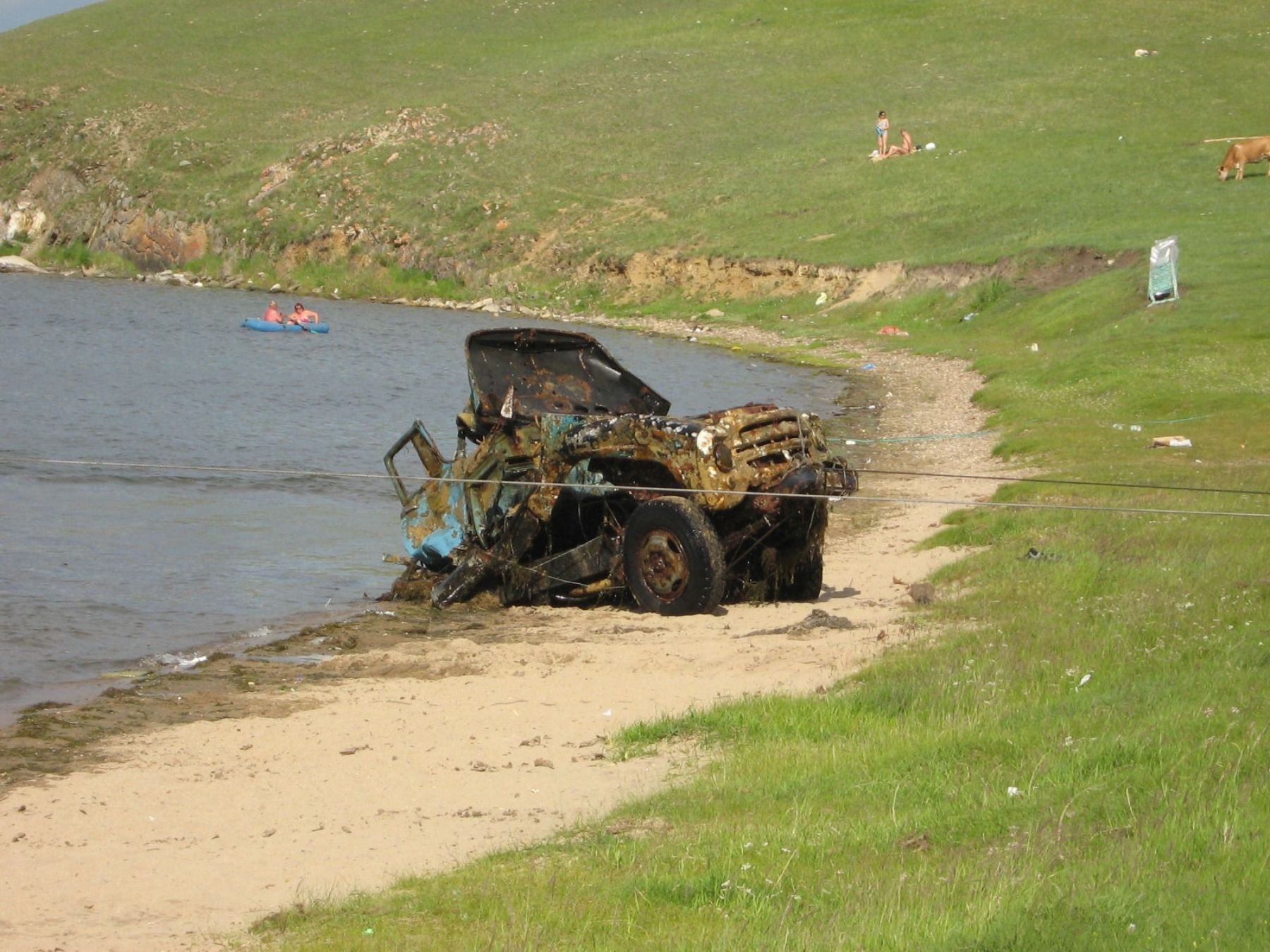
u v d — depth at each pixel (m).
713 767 14.30
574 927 10.08
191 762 15.80
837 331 78.81
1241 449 34.91
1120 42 129.50
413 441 27.09
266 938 10.48
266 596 25.81
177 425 47.38
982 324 72.50
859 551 27.73
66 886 11.94
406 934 10.25
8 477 37.25
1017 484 30.97
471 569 25.06
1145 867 9.95
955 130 110.62
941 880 10.19
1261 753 11.93
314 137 133.75
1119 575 21.06
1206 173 89.19
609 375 27.34
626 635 21.53
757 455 22.38
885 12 150.38
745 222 100.31
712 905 10.38
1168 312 56.81
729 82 135.50
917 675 16.67
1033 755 13.03
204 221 125.06
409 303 107.94
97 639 22.53
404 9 176.25
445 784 14.57
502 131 129.12
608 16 166.62
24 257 134.38
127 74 157.75
